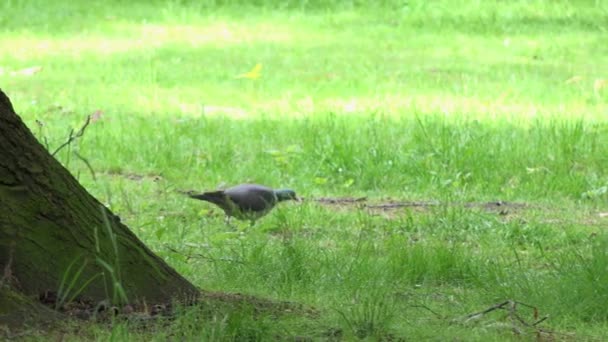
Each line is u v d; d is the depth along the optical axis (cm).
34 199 746
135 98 2023
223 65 2369
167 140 1616
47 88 2123
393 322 802
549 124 1752
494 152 1543
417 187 1430
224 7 3092
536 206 1343
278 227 1173
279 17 2973
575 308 871
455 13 2920
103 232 771
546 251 1112
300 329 763
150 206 1277
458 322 819
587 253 1064
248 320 737
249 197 1158
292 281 927
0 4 3059
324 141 1581
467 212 1247
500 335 798
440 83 2162
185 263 988
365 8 3050
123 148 1570
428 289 952
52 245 746
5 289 712
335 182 1455
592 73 2277
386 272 973
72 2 3148
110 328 725
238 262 970
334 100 2006
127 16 3000
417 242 1118
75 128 1734
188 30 2822
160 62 2405
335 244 1113
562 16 2867
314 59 2438
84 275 752
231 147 1589
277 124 1758
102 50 2564
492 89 2102
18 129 747
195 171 1486
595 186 1422
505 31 2738
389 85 2141
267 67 2341
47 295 739
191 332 721
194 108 1941
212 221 1210
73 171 1470
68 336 701
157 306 775
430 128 1669
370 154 1512
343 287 919
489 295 916
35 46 2611
